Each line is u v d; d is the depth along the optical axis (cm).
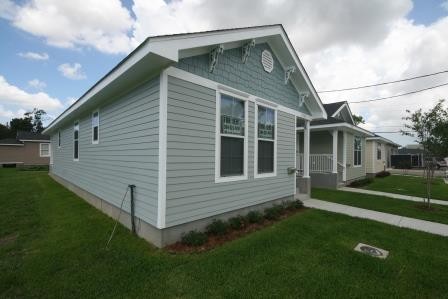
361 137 1402
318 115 805
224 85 466
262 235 427
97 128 641
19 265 312
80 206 649
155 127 373
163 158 358
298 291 257
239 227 460
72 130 913
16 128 4272
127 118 466
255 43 539
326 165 1082
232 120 493
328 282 275
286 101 685
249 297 244
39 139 2342
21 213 574
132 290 254
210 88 438
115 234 425
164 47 323
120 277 280
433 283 277
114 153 527
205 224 427
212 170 440
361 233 444
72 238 407
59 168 1145
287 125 689
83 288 258
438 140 645
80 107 666
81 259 327
